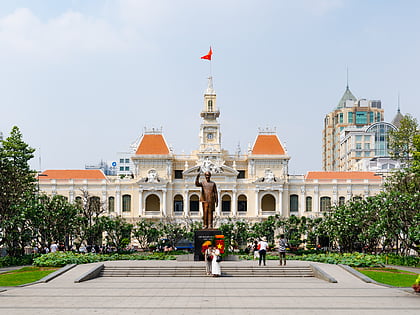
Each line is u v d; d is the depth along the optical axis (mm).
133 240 139625
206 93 151375
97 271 55438
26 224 85562
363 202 88438
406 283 49625
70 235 100125
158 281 50875
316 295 40250
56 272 53938
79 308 33969
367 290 43688
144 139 149375
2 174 84375
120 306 34719
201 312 32406
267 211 143375
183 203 146125
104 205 143000
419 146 88188
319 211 144250
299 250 105562
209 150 148125
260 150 147750
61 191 144125
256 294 40781
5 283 49500
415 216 69625
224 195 146500
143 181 143125
